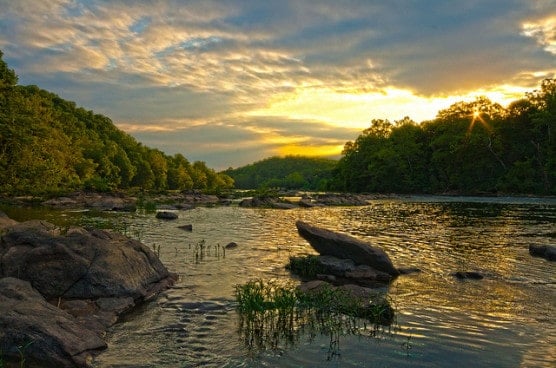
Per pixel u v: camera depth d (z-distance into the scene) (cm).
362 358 858
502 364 836
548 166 7969
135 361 838
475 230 2898
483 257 1916
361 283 1465
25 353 817
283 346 914
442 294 1324
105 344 904
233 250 2050
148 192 8175
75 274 1225
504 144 9400
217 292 1320
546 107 8288
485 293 1334
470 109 10562
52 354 818
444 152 10312
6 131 4247
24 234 1379
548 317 1109
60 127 9850
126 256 1356
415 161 11388
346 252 1694
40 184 4972
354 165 13138
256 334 981
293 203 6084
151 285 1350
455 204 6091
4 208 4166
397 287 1410
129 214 3919
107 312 1101
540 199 7119
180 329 1011
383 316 1109
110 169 11638
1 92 4809
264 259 1839
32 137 4559
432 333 993
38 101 9362
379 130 13350
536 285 1431
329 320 1068
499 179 9062
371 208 5334
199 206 5500
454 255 1966
